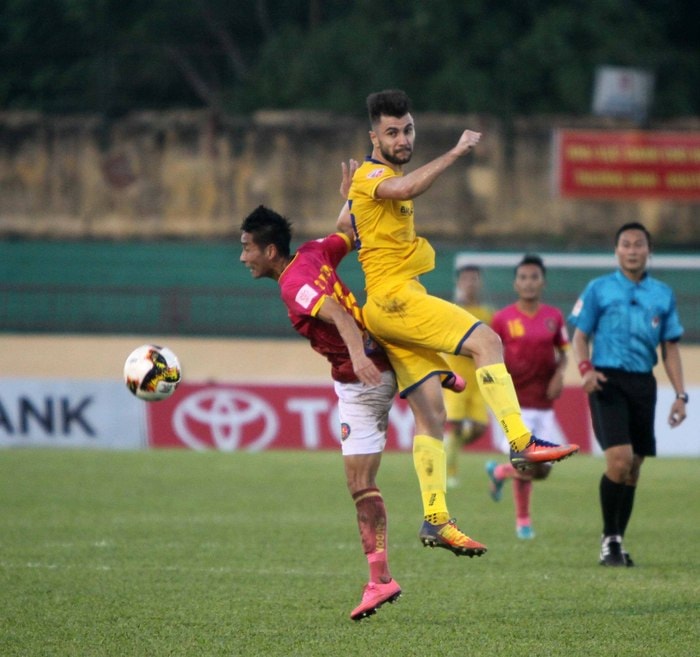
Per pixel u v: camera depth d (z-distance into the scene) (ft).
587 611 78.64
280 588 86.63
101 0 414.41
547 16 398.01
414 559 100.17
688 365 245.45
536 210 336.49
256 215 77.00
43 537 109.91
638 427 98.37
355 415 77.15
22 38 419.54
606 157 328.70
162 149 345.51
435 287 322.96
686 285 322.55
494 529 119.14
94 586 86.84
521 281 121.08
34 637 71.51
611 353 97.71
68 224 346.33
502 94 389.19
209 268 334.85
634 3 426.10
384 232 75.51
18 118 347.36
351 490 77.15
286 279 75.15
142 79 423.23
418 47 395.96
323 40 398.01
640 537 113.29
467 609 79.56
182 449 199.41
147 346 80.89
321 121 341.62
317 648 68.90
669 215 334.44
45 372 245.86
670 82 406.62
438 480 75.61
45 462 175.22
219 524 119.55
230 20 432.66
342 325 72.43
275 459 184.85
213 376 247.91
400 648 68.80
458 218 337.52
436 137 338.13
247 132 343.46
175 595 83.87
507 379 73.46
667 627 73.72
